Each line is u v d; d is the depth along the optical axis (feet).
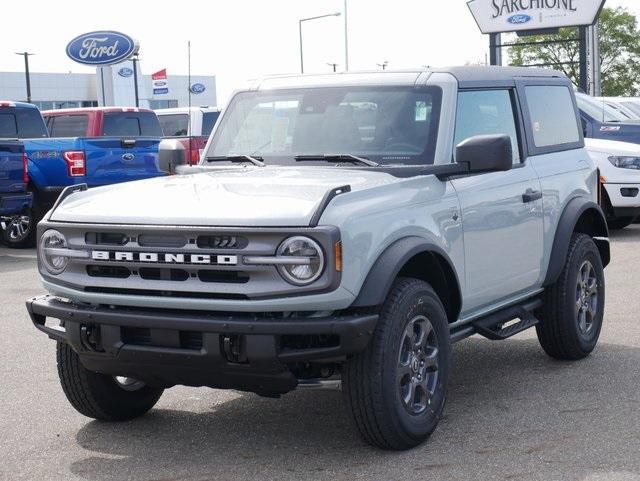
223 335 15.69
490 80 21.09
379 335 16.25
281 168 19.49
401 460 16.67
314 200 15.93
